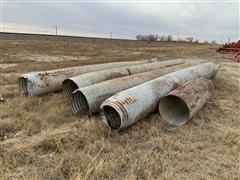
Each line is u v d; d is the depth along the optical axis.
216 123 5.83
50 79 7.61
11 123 5.15
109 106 5.20
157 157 4.09
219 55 25.97
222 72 13.45
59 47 33.97
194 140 4.81
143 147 4.47
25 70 12.45
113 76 7.90
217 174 3.76
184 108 6.03
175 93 5.48
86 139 4.59
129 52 29.97
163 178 3.62
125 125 4.86
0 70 12.23
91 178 3.51
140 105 5.19
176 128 5.27
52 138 4.53
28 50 26.48
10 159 3.88
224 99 7.79
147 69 9.72
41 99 7.02
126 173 3.70
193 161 4.09
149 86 5.91
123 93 5.24
